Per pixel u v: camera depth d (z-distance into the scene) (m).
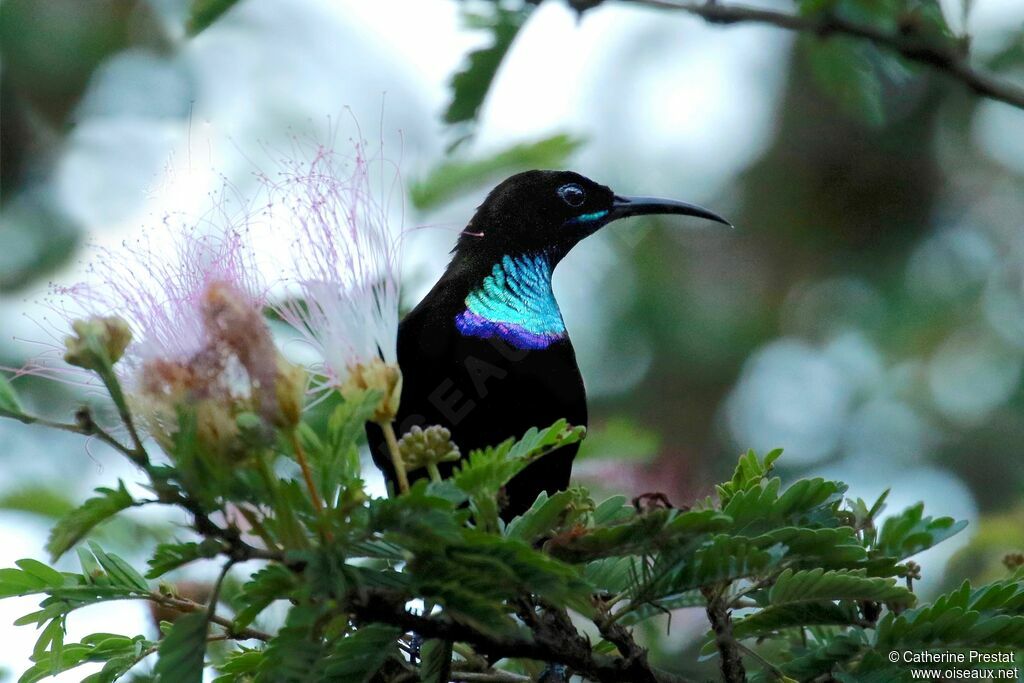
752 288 21.53
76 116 16.77
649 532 6.88
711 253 21.64
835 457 20.27
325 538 6.37
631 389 19.20
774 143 22.73
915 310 20.98
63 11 16.84
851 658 8.13
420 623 6.70
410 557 6.52
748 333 20.12
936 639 7.66
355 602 6.48
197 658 6.23
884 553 8.23
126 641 7.75
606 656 7.41
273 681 6.24
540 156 12.43
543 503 7.18
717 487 7.89
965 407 20.47
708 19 11.95
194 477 6.11
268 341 6.37
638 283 19.45
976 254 21.69
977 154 22.59
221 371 6.30
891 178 22.53
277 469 7.20
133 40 17.02
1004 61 17.36
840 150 22.61
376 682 7.86
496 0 11.84
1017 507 13.98
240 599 6.34
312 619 6.19
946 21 11.77
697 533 6.87
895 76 12.75
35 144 17.33
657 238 19.98
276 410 6.29
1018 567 8.70
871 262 22.12
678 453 15.95
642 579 7.45
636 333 19.33
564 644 7.33
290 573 6.27
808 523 7.36
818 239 22.31
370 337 7.02
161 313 6.48
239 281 6.74
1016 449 19.94
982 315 20.95
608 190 12.31
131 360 6.54
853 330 21.20
